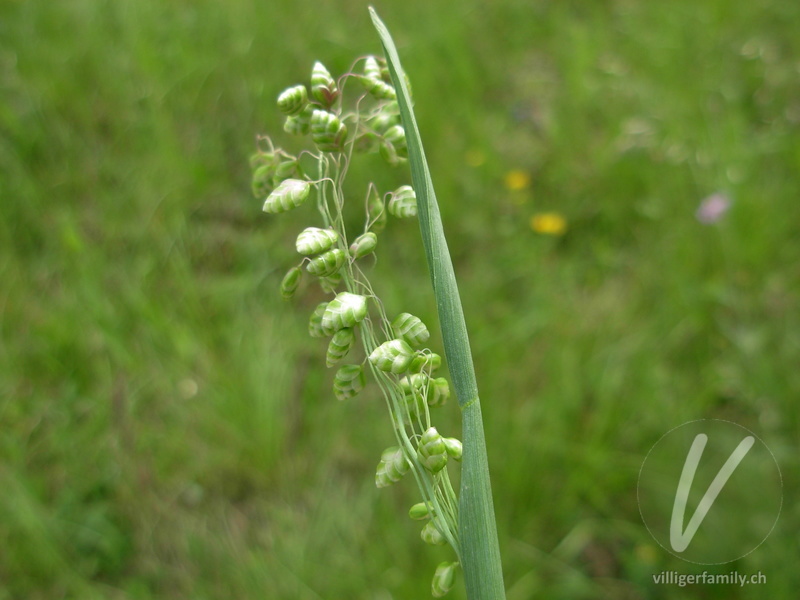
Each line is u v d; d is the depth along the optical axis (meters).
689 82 0.35
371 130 0.10
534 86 0.36
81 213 0.30
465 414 0.09
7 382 0.26
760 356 0.25
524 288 0.29
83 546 0.23
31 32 0.36
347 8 0.39
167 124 0.32
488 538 0.09
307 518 0.23
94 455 0.24
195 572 0.23
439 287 0.09
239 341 0.26
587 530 0.22
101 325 0.26
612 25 0.39
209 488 0.24
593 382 0.25
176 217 0.30
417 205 0.09
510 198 0.31
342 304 0.09
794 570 0.20
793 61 0.36
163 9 0.37
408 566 0.21
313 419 0.25
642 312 0.27
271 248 0.30
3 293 0.28
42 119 0.33
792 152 0.31
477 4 0.40
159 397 0.25
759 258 0.28
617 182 0.31
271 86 0.35
